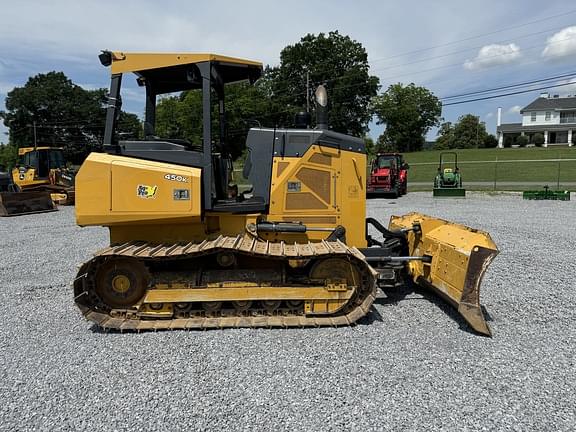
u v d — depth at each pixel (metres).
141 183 4.48
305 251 4.40
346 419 2.93
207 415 3.00
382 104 74.75
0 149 65.50
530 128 72.50
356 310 4.57
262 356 3.84
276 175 5.00
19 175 20.12
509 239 9.22
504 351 3.91
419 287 5.80
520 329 4.43
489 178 30.53
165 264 4.68
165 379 3.48
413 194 22.73
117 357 3.89
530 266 6.95
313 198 5.05
